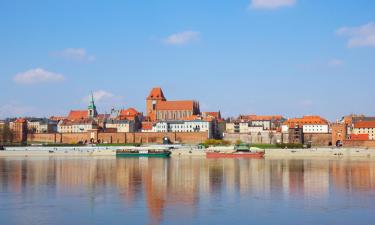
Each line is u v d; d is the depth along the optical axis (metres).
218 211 101.06
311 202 111.38
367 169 199.88
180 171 190.25
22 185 142.00
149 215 97.38
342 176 167.25
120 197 118.50
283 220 93.19
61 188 135.25
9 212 100.75
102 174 176.75
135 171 191.00
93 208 104.38
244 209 103.06
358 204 108.81
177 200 113.81
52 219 94.38
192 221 92.31
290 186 138.62
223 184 143.25
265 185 140.75
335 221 92.56
